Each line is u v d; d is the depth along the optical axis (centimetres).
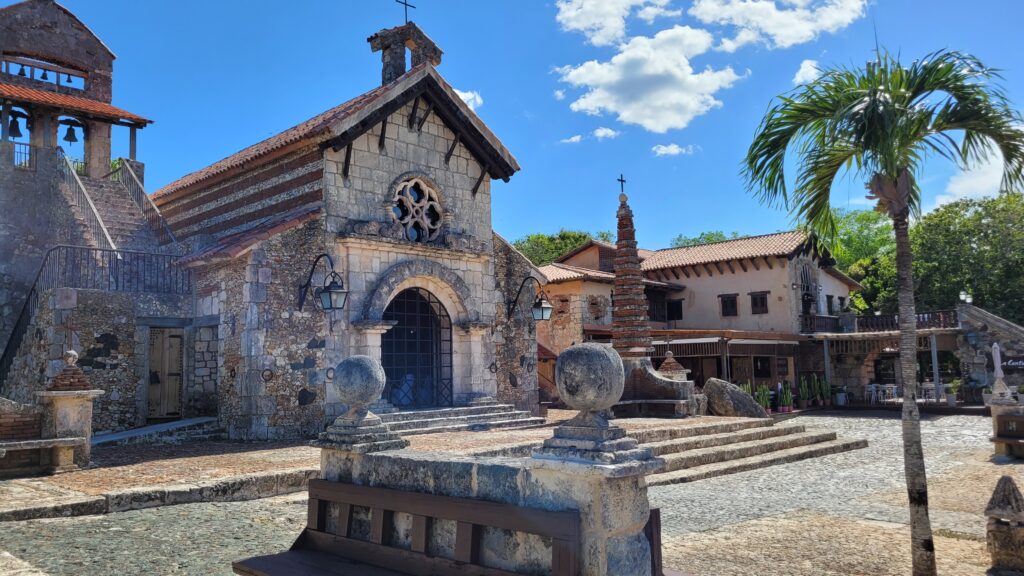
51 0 2284
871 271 4384
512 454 1213
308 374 1557
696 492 1181
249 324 1485
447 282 1850
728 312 3616
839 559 747
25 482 948
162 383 1781
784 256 3397
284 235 1555
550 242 5356
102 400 1501
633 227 2205
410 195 1842
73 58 2314
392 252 1750
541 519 423
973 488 1209
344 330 1631
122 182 2244
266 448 1339
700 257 3712
